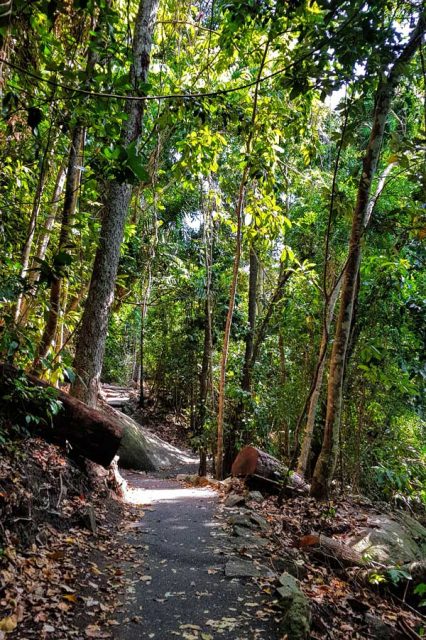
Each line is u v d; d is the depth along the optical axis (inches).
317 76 192.5
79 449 219.6
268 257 516.7
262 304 529.7
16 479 171.8
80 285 320.5
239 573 168.6
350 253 258.4
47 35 180.7
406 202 345.1
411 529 277.3
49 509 183.3
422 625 168.7
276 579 166.2
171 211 654.5
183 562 180.1
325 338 265.9
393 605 182.9
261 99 329.7
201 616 139.9
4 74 132.7
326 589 170.4
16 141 220.5
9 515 157.9
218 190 477.7
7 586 132.3
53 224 292.0
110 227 271.4
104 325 270.7
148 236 548.7
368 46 180.4
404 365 338.6
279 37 292.0
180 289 577.9
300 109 339.9
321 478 269.3
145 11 264.1
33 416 189.9
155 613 140.4
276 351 499.8
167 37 401.1
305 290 392.5
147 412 799.1
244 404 434.3
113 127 157.9
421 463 367.9
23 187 241.6
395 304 343.0
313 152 350.3
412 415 395.9
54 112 187.0
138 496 298.2
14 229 227.3
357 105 223.0
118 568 169.2
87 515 196.9
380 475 301.3
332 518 243.8
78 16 217.6
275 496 290.5
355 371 359.3
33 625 122.4
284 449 470.0
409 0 210.8
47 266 137.3
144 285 623.5
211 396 485.7
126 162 111.8
